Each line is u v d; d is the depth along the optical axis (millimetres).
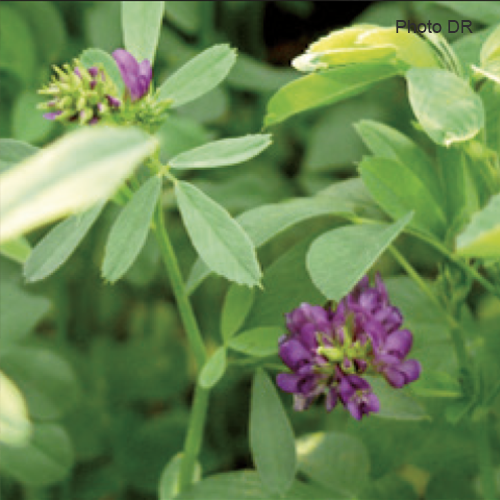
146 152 348
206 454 583
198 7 583
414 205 461
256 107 617
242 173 586
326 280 433
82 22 581
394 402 458
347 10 630
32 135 523
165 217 586
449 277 469
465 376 465
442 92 423
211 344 605
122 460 570
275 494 461
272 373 540
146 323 616
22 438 405
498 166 449
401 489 505
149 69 438
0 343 496
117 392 582
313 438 493
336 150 578
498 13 500
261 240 455
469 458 500
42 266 438
